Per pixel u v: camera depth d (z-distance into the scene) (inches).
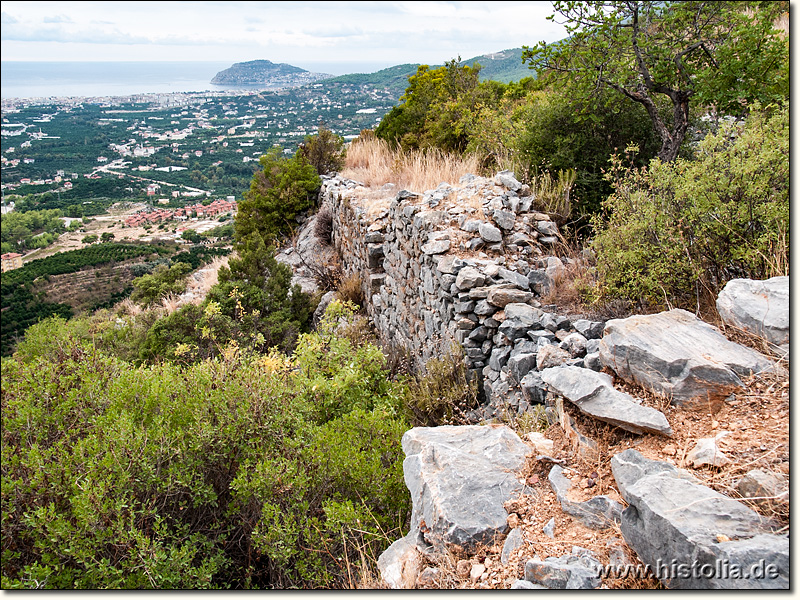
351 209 446.9
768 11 228.7
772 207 141.9
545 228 262.7
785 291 119.0
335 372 244.2
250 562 159.8
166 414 178.2
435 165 414.3
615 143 278.7
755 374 108.7
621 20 247.9
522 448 122.6
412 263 303.7
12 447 157.6
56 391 183.5
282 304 410.9
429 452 124.7
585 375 120.1
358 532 143.7
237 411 171.3
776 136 147.4
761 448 93.7
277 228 610.5
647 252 166.9
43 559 131.0
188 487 156.3
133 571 136.3
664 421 104.9
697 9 235.5
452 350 229.8
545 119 290.5
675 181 167.5
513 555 96.7
